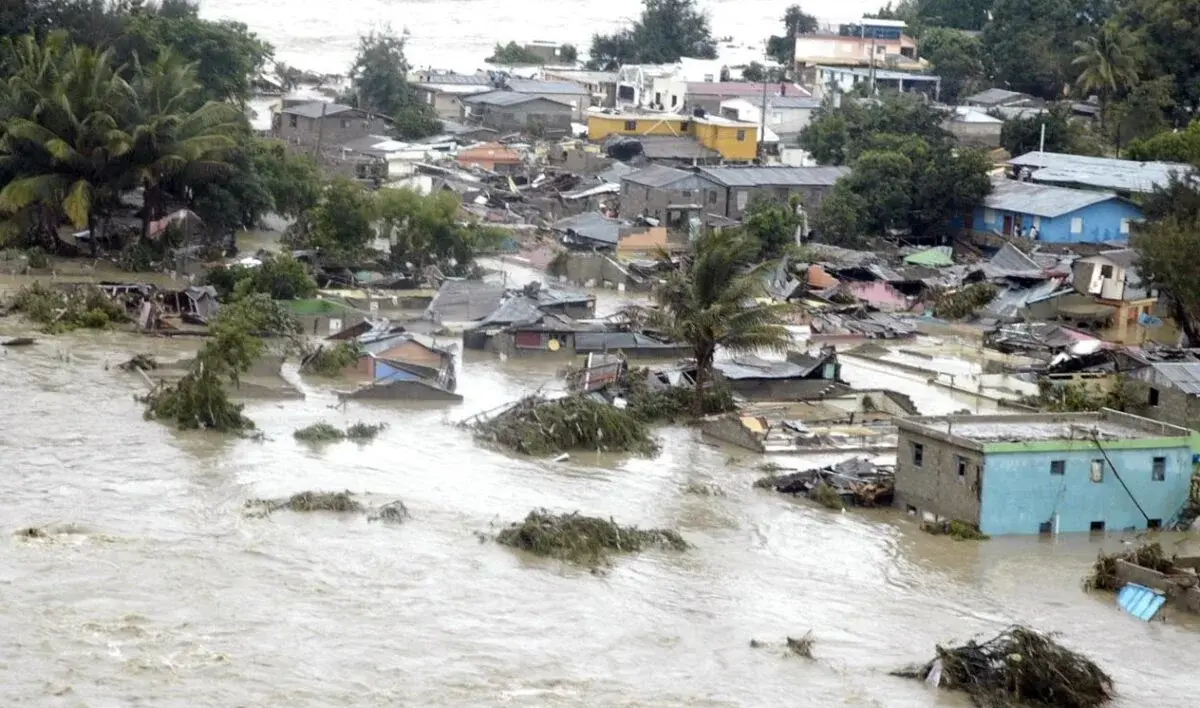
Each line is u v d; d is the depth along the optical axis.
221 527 59.88
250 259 107.88
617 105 191.25
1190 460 66.50
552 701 47.62
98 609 51.66
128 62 130.75
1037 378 89.38
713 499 67.50
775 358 88.44
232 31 156.88
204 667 48.19
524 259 121.88
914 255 124.56
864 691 49.56
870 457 74.75
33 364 82.56
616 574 58.19
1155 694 50.41
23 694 45.66
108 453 67.81
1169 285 98.62
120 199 120.81
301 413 76.94
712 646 52.34
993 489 63.81
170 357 85.44
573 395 77.88
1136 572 58.69
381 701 46.88
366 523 61.38
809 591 57.72
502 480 68.38
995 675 49.75
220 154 115.88
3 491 62.12
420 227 112.25
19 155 111.19
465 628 52.44
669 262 95.38
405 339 85.44
